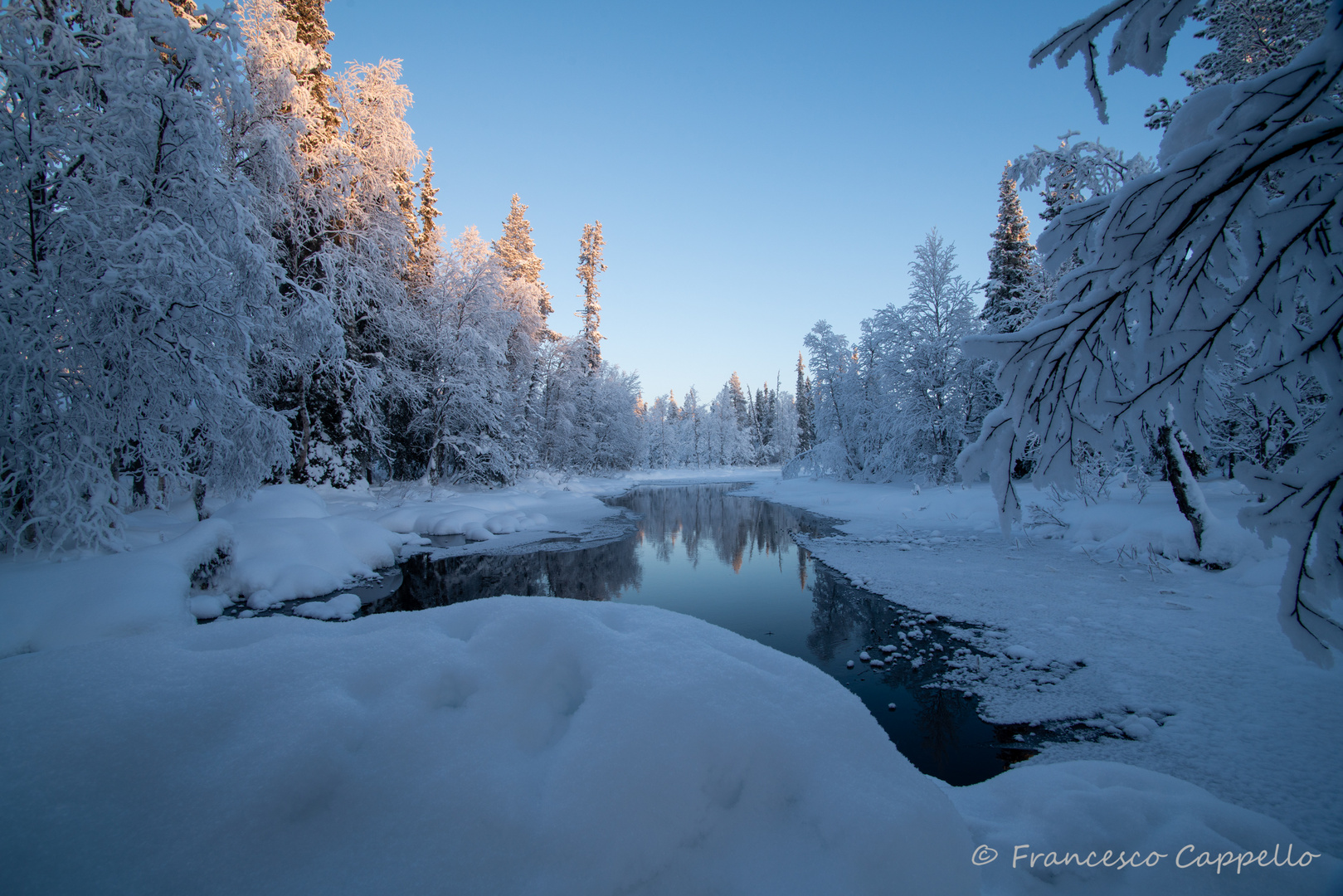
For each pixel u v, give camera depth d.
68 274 8.16
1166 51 2.38
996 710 5.28
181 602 7.07
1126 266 2.42
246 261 10.03
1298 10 10.41
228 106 9.71
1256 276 2.24
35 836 1.35
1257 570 8.32
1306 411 9.98
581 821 1.50
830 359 30.44
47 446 7.94
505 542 16.08
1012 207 24.05
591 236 41.78
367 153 19.06
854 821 1.57
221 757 1.55
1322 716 4.52
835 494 25.92
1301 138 2.00
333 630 2.20
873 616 8.36
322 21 18.89
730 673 1.95
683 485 42.59
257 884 1.35
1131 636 6.65
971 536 14.02
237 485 11.31
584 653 2.02
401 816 1.50
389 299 20.61
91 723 1.59
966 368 23.02
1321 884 1.93
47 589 6.38
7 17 7.72
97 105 8.79
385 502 20.20
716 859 1.53
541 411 33.94
